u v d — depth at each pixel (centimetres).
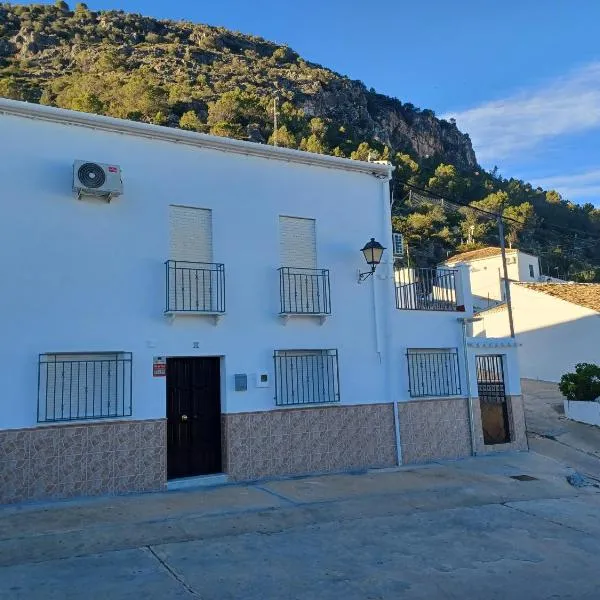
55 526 726
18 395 859
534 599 537
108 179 933
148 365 970
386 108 10606
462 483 1041
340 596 529
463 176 7788
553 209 7725
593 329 2455
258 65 9631
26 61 8156
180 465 1005
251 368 1070
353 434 1159
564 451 1393
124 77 7319
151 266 995
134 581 548
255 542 685
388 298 1253
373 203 1273
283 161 1159
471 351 1358
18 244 888
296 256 1159
